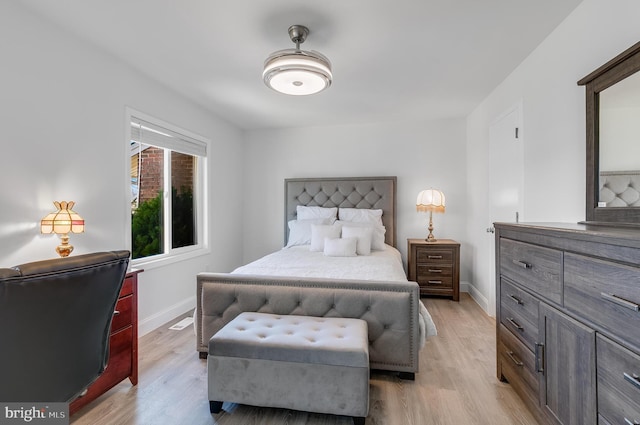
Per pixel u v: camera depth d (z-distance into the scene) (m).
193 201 3.65
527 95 2.38
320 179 4.34
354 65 2.50
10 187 1.72
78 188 2.10
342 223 3.87
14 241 1.74
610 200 1.48
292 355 1.60
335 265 2.72
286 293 2.12
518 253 1.68
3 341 0.71
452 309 3.38
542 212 2.17
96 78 2.23
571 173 1.85
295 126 4.45
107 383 1.75
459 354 2.34
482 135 3.41
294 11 1.79
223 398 1.67
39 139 1.86
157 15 1.84
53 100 1.94
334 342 1.63
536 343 1.49
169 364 2.18
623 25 1.45
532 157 2.31
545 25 1.95
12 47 1.72
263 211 4.58
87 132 2.16
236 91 3.07
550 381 1.38
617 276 0.98
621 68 1.42
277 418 1.64
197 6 1.75
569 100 1.86
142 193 2.90
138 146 2.81
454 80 2.81
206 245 3.69
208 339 2.21
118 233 2.41
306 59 1.85
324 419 1.64
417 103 3.45
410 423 1.58
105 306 0.98
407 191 4.19
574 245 1.21
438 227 4.12
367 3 1.72
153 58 2.38
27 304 0.74
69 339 0.87
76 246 2.09
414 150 4.17
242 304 2.17
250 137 4.63
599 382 1.07
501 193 2.88
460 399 1.78
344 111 3.73
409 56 2.35
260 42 2.14
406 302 1.98
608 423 1.02
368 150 4.29
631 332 0.93
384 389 1.90
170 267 3.08
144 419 1.61
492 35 2.06
